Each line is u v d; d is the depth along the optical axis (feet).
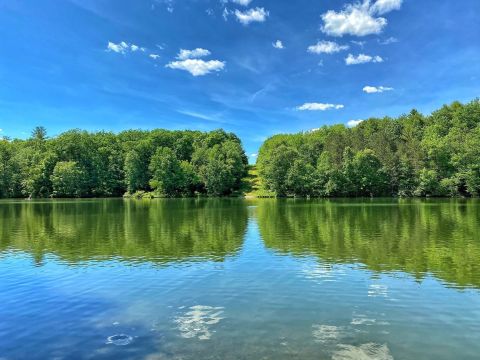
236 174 526.57
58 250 99.40
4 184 431.43
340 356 40.32
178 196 465.47
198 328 47.96
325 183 410.31
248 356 40.32
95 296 61.16
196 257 89.61
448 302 56.85
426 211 202.90
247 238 116.78
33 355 41.52
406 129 489.26
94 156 479.00
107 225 151.53
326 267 78.43
